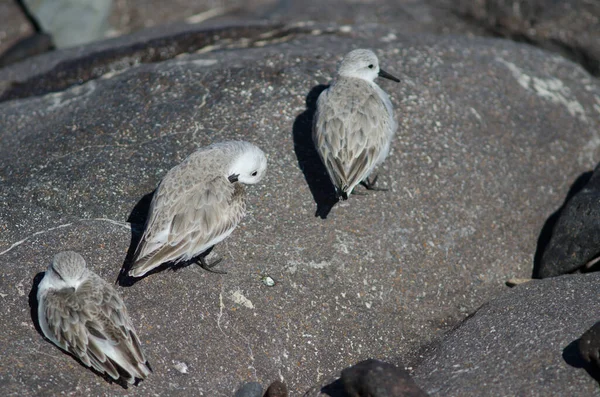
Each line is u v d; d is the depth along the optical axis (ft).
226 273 30.22
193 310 28.81
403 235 33.19
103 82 40.52
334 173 31.30
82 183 33.19
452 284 33.27
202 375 27.12
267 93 36.58
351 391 25.05
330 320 30.45
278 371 28.58
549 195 38.04
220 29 48.29
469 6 58.29
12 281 28.37
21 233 31.09
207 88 37.22
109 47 48.19
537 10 55.83
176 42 47.55
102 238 30.50
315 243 31.83
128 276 29.12
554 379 25.08
